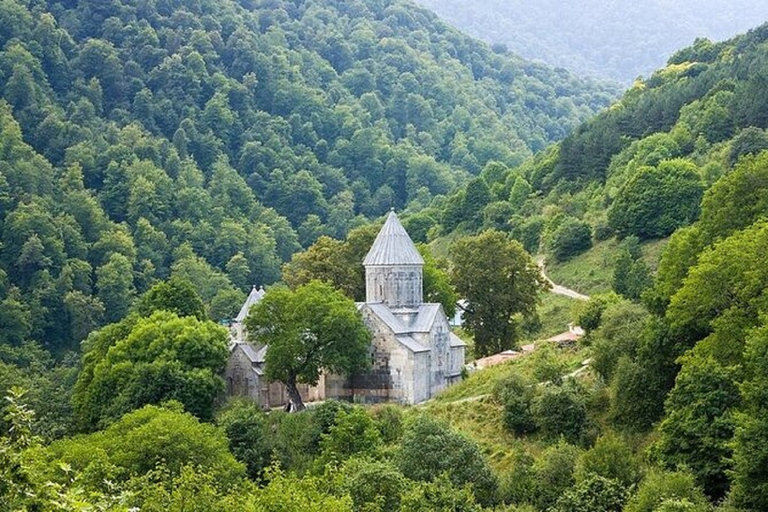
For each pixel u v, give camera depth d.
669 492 65.75
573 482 77.94
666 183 184.88
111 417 115.00
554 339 142.62
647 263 172.50
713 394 74.50
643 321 100.00
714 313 85.62
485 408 104.88
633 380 89.12
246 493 64.62
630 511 66.31
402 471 82.62
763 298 78.38
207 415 117.62
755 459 63.19
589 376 105.06
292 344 120.00
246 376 130.88
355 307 126.00
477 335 146.75
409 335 128.62
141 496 63.25
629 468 75.56
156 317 131.25
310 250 160.00
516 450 92.00
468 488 76.19
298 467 100.31
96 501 41.88
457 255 147.75
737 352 78.38
